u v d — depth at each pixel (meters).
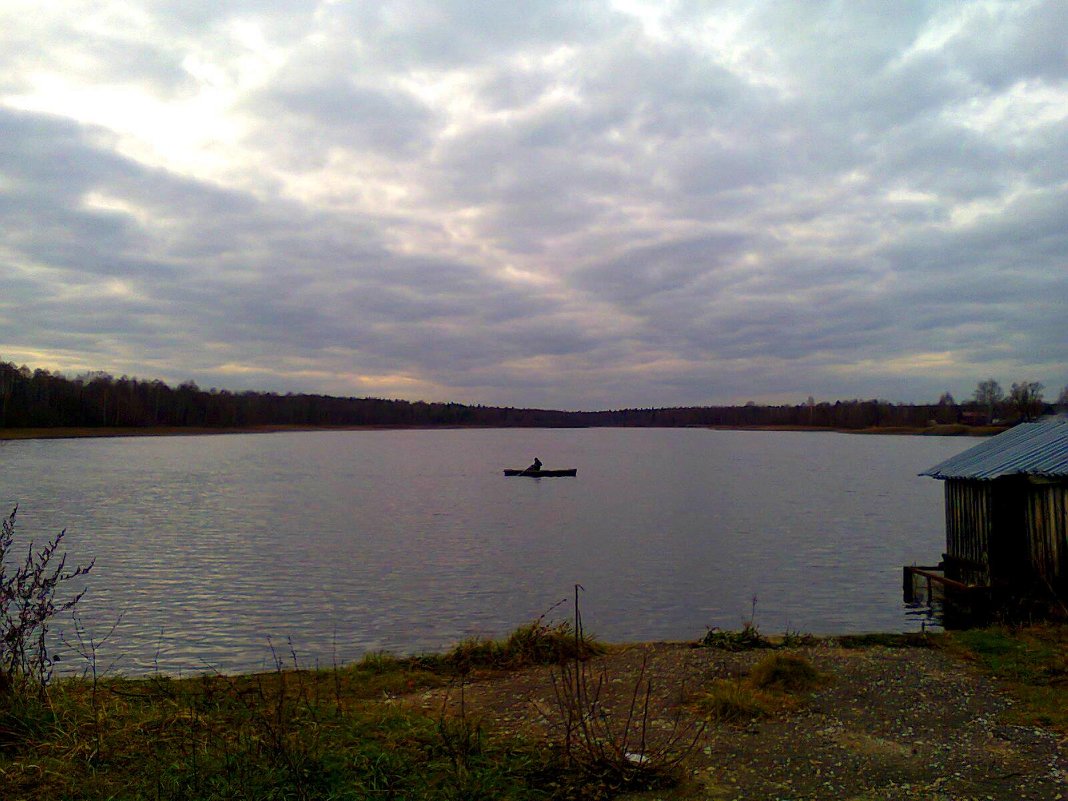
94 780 5.17
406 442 153.38
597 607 18.80
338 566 24.52
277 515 38.66
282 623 17.12
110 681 7.88
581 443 152.38
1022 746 6.18
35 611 6.87
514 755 5.89
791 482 59.81
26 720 6.04
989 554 14.07
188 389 163.62
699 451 115.38
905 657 9.01
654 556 26.62
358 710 7.10
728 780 5.61
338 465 80.75
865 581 22.09
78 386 138.75
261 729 6.04
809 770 5.78
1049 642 9.54
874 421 185.38
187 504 43.19
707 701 7.42
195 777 5.09
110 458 83.56
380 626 16.89
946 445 128.38
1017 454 14.16
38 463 73.94
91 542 29.23
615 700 7.68
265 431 184.88
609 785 5.46
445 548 28.39
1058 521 12.49
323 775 5.21
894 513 39.59
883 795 5.31
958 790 5.37
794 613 18.09
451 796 5.03
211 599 19.59
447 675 8.66
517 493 51.62
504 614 18.08
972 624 13.90
